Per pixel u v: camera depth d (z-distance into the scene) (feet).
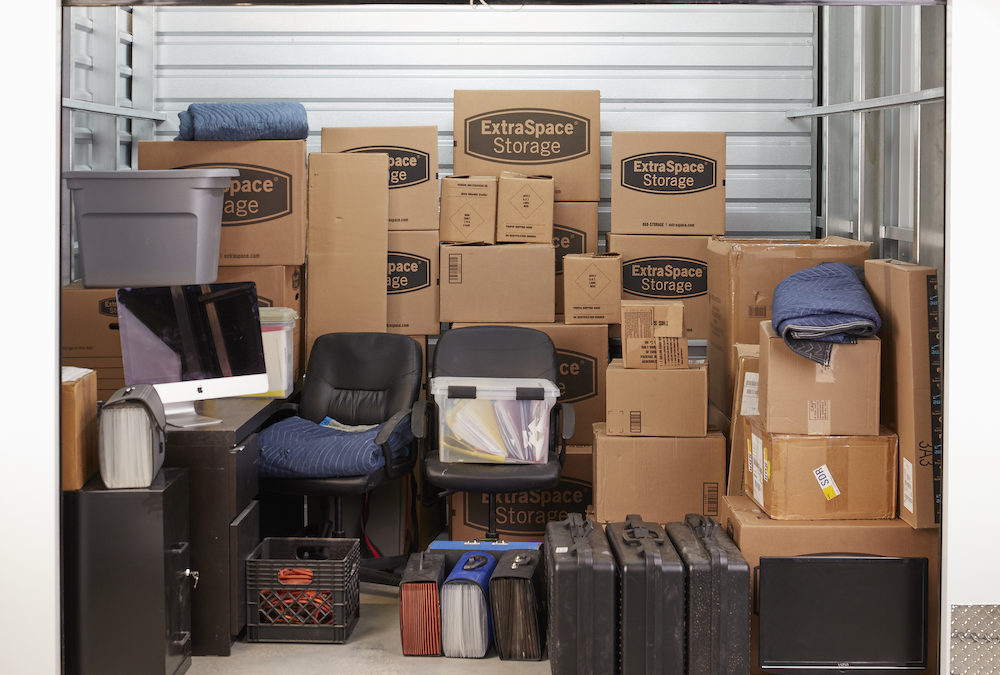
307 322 15.35
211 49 16.98
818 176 17.04
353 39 16.98
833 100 16.48
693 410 13.08
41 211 9.38
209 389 12.08
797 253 12.93
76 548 10.39
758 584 10.51
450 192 15.37
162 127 17.12
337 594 11.84
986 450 9.46
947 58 9.29
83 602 10.44
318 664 11.34
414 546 14.89
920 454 10.29
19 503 9.52
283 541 12.60
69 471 10.32
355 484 12.73
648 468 13.16
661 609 9.91
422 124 17.10
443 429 13.09
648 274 15.89
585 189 15.96
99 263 13.03
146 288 11.96
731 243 13.74
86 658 10.48
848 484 10.67
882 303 11.12
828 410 10.67
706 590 9.94
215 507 11.44
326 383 14.25
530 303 15.30
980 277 9.37
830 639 10.43
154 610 10.43
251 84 17.04
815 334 10.51
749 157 17.16
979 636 9.61
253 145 14.65
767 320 11.91
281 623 11.87
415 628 11.54
